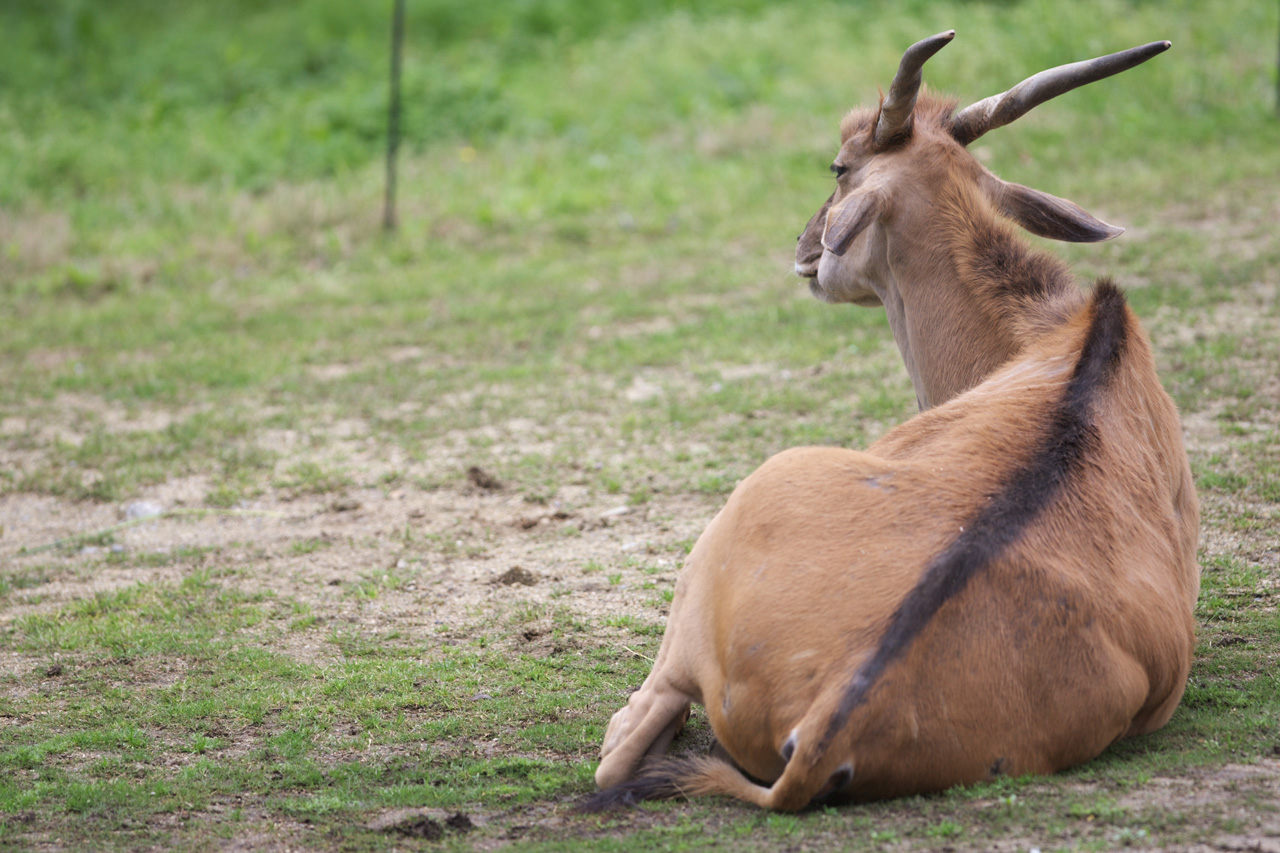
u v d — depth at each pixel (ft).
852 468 42.19
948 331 53.47
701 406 97.19
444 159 187.42
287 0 287.28
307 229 162.30
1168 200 136.77
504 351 116.57
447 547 75.97
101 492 88.53
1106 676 39.37
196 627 66.39
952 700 37.65
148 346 126.11
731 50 217.15
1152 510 44.39
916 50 50.19
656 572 70.13
